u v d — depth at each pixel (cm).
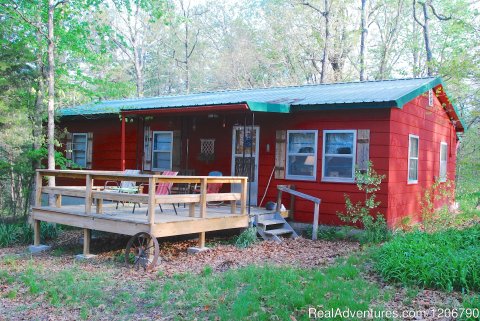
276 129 1181
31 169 1461
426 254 671
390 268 661
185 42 3738
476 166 1464
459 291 596
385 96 1016
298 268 729
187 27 3716
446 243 796
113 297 628
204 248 909
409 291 595
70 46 1383
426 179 1306
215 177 925
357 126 1052
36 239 1058
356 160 1052
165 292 627
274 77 3114
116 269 795
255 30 3262
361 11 2630
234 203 993
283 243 975
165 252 920
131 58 3497
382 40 2877
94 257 911
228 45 3519
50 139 1241
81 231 1256
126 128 1526
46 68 1381
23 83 1379
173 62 3953
